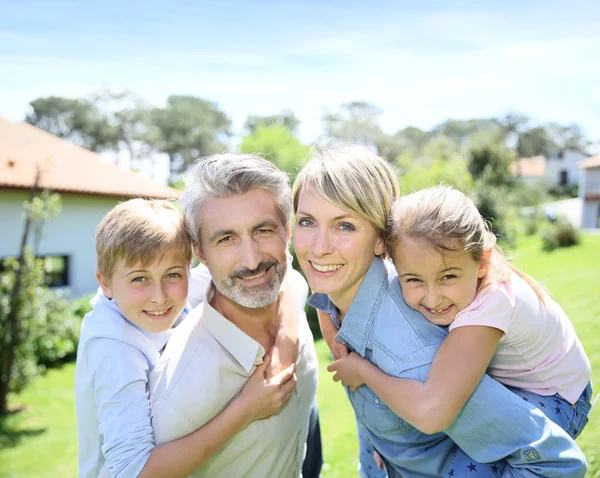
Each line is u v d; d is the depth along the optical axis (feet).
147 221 6.41
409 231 5.66
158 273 6.44
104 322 6.61
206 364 6.04
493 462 5.67
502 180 96.37
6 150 50.67
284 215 6.52
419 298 5.82
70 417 28.58
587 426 12.62
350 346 6.44
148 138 216.13
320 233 5.85
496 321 5.48
